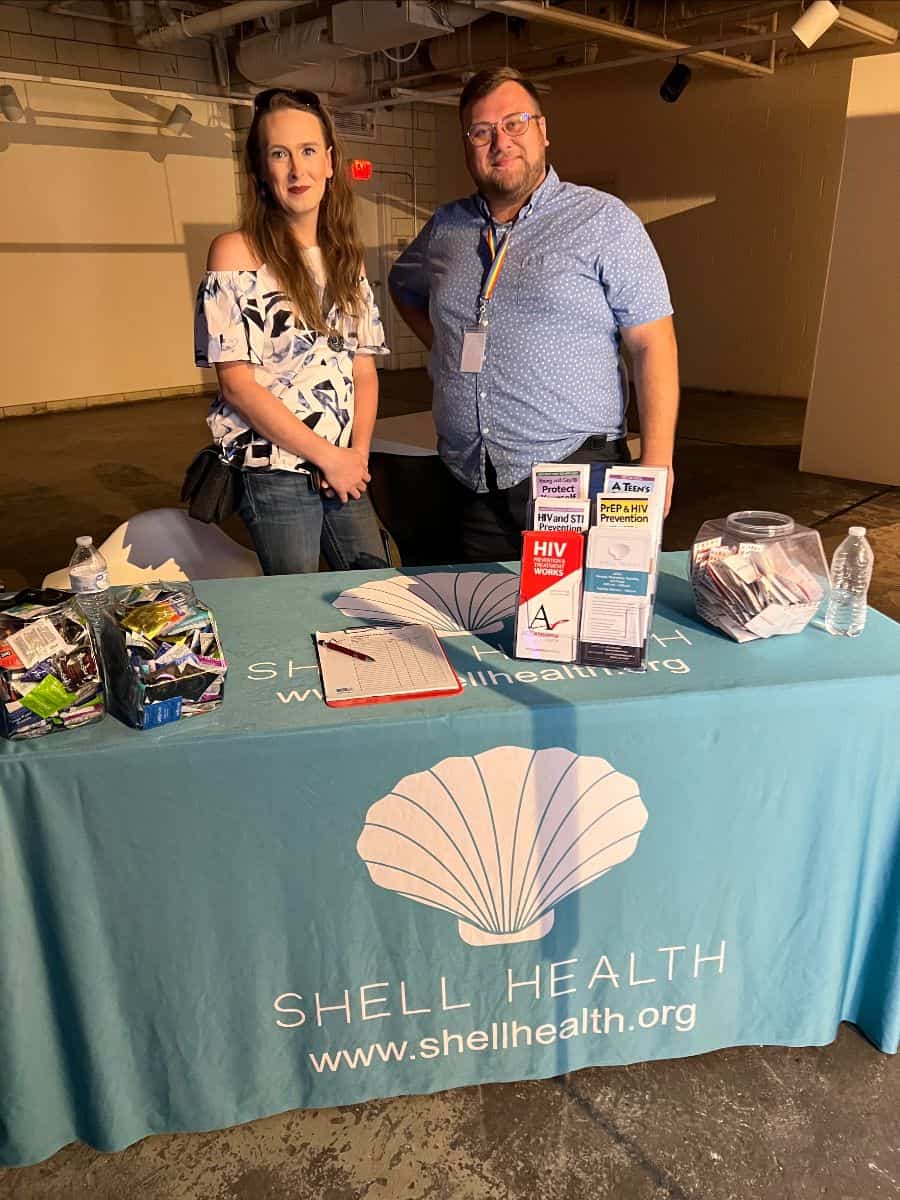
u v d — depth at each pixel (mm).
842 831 1354
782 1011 1488
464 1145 1388
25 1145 1310
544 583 1339
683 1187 1319
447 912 1320
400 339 10508
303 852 1244
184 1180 1341
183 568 2182
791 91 7855
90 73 7688
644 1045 1486
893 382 5273
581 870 1326
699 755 1278
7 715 1136
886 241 5102
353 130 9453
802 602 1379
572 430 1947
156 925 1244
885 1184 1318
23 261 7641
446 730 1204
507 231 1922
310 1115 1442
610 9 7254
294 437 1834
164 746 1146
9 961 1188
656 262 1895
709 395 8844
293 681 1316
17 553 4332
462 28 7910
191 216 8625
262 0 6230
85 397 8328
